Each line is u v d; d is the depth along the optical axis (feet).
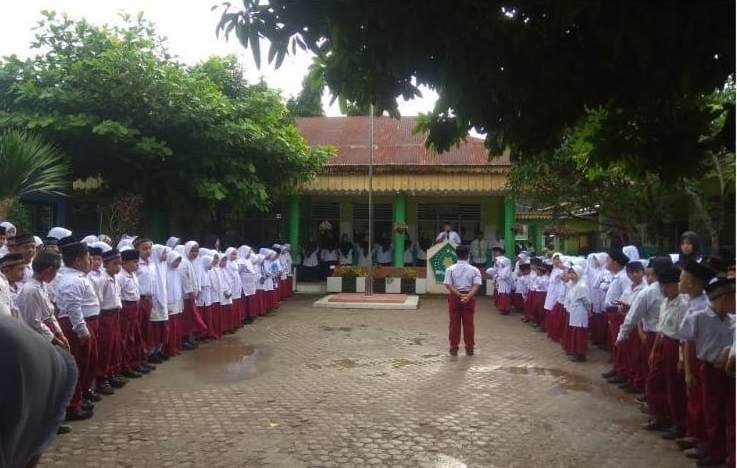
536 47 11.98
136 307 26.91
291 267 63.93
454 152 71.15
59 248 25.12
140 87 43.34
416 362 30.17
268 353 32.55
